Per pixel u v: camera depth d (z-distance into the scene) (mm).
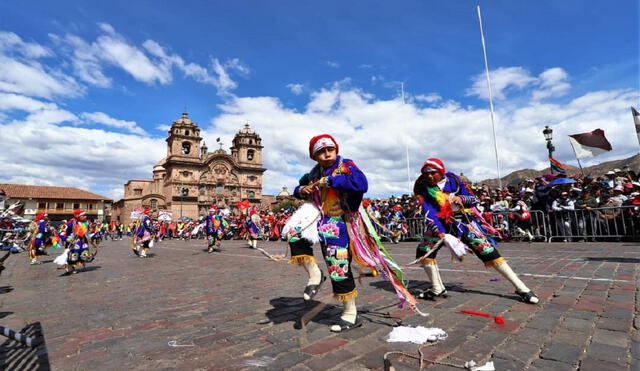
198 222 33031
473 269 5852
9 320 3900
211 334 3020
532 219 11367
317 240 2930
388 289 4574
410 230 13984
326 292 4645
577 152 12133
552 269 5453
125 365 2428
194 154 75875
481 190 13172
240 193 79312
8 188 66812
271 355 2477
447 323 3018
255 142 85062
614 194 10289
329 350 2520
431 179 3965
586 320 2893
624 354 2225
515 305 3480
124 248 20109
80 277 7629
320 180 2924
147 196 74750
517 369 2096
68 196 71938
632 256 6391
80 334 3217
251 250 14062
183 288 5477
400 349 2486
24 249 18609
